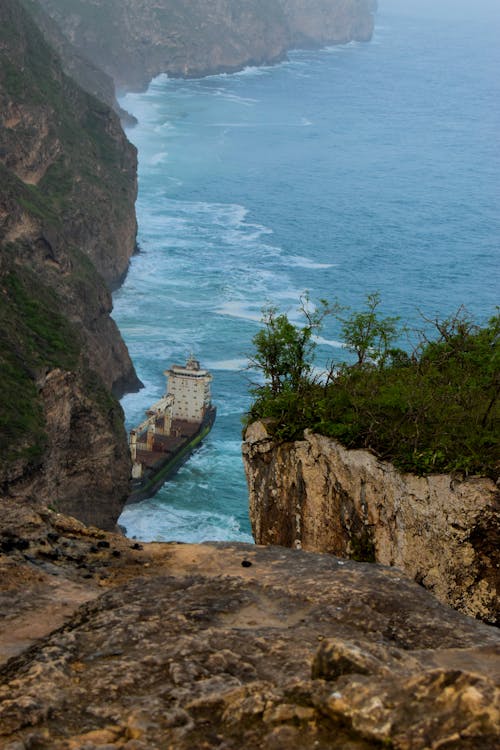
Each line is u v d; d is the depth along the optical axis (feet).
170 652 31.50
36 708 28.22
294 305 463.42
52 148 478.59
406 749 23.29
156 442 331.98
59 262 381.81
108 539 46.16
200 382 345.92
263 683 28.07
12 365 293.23
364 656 27.48
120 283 483.92
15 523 45.91
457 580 61.46
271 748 24.85
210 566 42.98
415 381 74.90
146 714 27.71
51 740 26.99
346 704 25.03
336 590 37.91
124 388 385.70
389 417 70.69
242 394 382.01
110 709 28.43
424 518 63.41
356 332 88.28
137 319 444.14
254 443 78.48
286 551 43.88
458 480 61.93
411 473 64.64
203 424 347.15
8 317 312.91
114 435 310.04
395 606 37.06
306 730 25.17
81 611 36.76
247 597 36.88
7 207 368.07
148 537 303.07
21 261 366.02
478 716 23.18
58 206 460.14
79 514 303.89
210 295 472.85
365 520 68.69
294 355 85.35
